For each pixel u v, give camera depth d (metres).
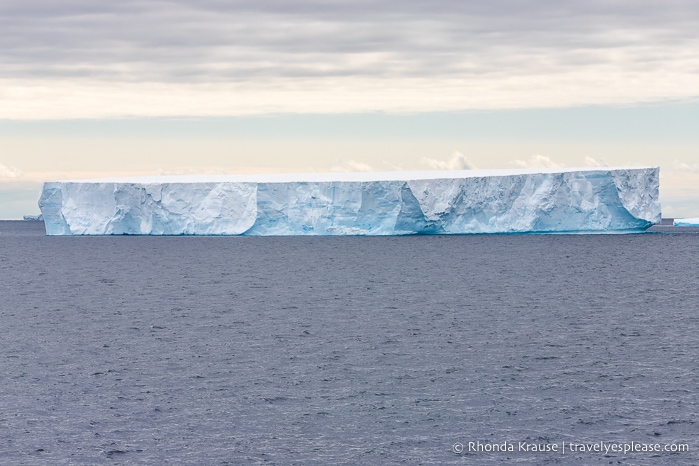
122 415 59.00
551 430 55.56
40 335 88.88
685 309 106.56
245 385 66.81
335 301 117.12
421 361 75.06
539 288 131.88
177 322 97.94
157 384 67.12
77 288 136.88
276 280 147.62
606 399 62.09
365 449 52.56
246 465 50.16
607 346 81.00
